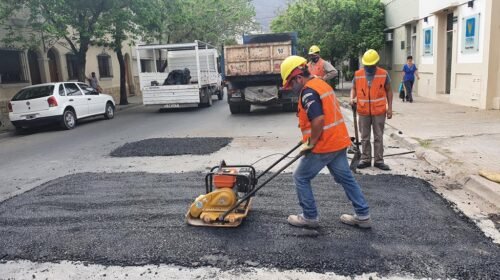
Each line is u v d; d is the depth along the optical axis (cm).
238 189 457
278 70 1399
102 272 374
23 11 1778
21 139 1223
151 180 648
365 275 351
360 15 2208
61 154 930
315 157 412
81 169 767
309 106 396
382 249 392
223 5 3009
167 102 1755
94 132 1267
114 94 2622
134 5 1617
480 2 1233
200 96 1778
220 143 930
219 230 446
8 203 564
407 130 960
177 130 1207
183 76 1861
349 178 426
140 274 368
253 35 1653
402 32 1992
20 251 418
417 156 750
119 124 1436
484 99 1241
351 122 1204
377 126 659
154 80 1944
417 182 586
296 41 1650
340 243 406
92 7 1573
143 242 425
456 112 1209
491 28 1187
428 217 461
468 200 517
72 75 2208
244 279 353
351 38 2164
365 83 649
